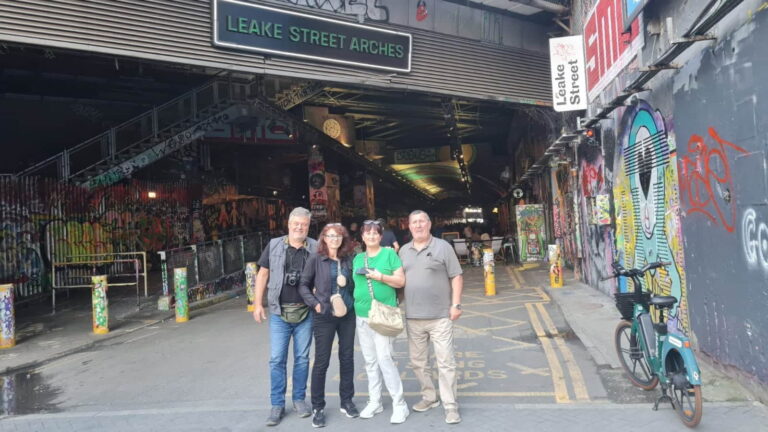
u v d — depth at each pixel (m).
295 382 4.56
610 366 5.46
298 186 31.89
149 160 15.52
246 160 27.16
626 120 7.58
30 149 20.30
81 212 14.15
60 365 7.12
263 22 9.59
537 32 12.80
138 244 17.17
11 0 7.62
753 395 4.21
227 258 13.82
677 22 5.31
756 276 4.04
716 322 4.79
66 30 8.00
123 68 20.23
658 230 6.36
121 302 11.94
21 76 19.66
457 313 4.21
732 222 4.38
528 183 23.02
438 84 11.62
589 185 10.52
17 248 11.84
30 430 4.55
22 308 11.63
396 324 4.10
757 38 3.84
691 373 3.66
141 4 8.59
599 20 8.77
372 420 4.31
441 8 11.53
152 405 5.15
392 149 30.38
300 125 20.59
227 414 4.65
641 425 3.90
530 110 13.68
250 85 18.45
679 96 5.36
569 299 9.46
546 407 4.39
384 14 10.88
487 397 4.79
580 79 9.91
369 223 4.32
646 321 4.47
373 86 11.01
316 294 4.35
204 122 16.95
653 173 6.48
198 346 7.68
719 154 4.54
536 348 6.48
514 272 15.80
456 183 45.81
